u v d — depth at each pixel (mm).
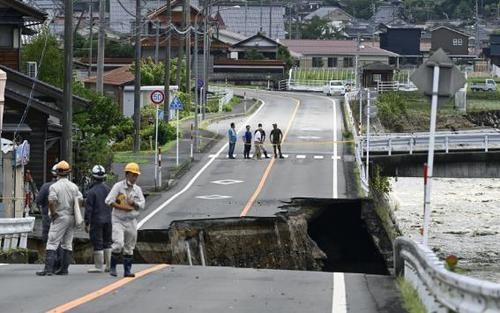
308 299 36156
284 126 150000
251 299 35688
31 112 80312
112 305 32969
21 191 67875
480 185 138750
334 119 162500
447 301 26062
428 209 39219
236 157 114562
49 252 42156
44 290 36781
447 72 37625
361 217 79812
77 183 83750
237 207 76125
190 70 190500
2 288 37438
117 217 40969
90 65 181125
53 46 125375
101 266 43281
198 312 31828
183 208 75750
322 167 105188
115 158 108188
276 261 68750
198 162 110062
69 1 66062
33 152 81000
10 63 93625
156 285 39406
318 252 73688
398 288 39688
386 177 116750
